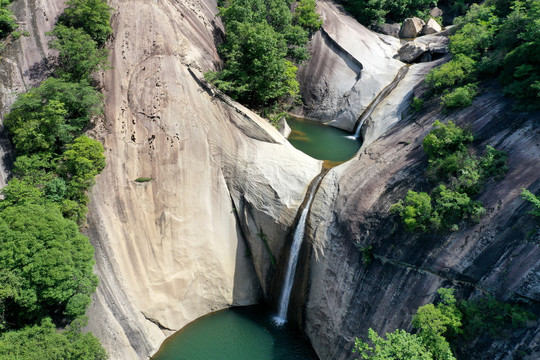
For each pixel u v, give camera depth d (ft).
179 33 117.60
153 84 106.01
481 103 91.66
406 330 68.74
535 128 75.20
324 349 83.46
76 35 99.25
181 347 88.12
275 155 106.52
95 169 90.68
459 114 93.25
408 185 81.76
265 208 98.73
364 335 75.20
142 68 107.76
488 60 99.66
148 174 96.43
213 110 110.11
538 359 53.57
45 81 93.81
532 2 93.91
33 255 66.08
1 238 64.75
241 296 100.94
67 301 71.15
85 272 74.02
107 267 85.25
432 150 83.10
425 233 72.69
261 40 114.42
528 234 61.41
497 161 74.28
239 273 101.45
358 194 87.45
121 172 94.27
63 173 89.25
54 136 90.74
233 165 104.42
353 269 80.59
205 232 98.63
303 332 91.35
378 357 55.67
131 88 104.53
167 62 110.01
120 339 81.25
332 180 96.12
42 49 104.12
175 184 98.17
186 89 108.88
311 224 91.20
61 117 90.12
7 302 65.77
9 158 89.76
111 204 90.53
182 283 93.71
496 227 65.62
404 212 75.00
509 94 87.10
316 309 86.79
